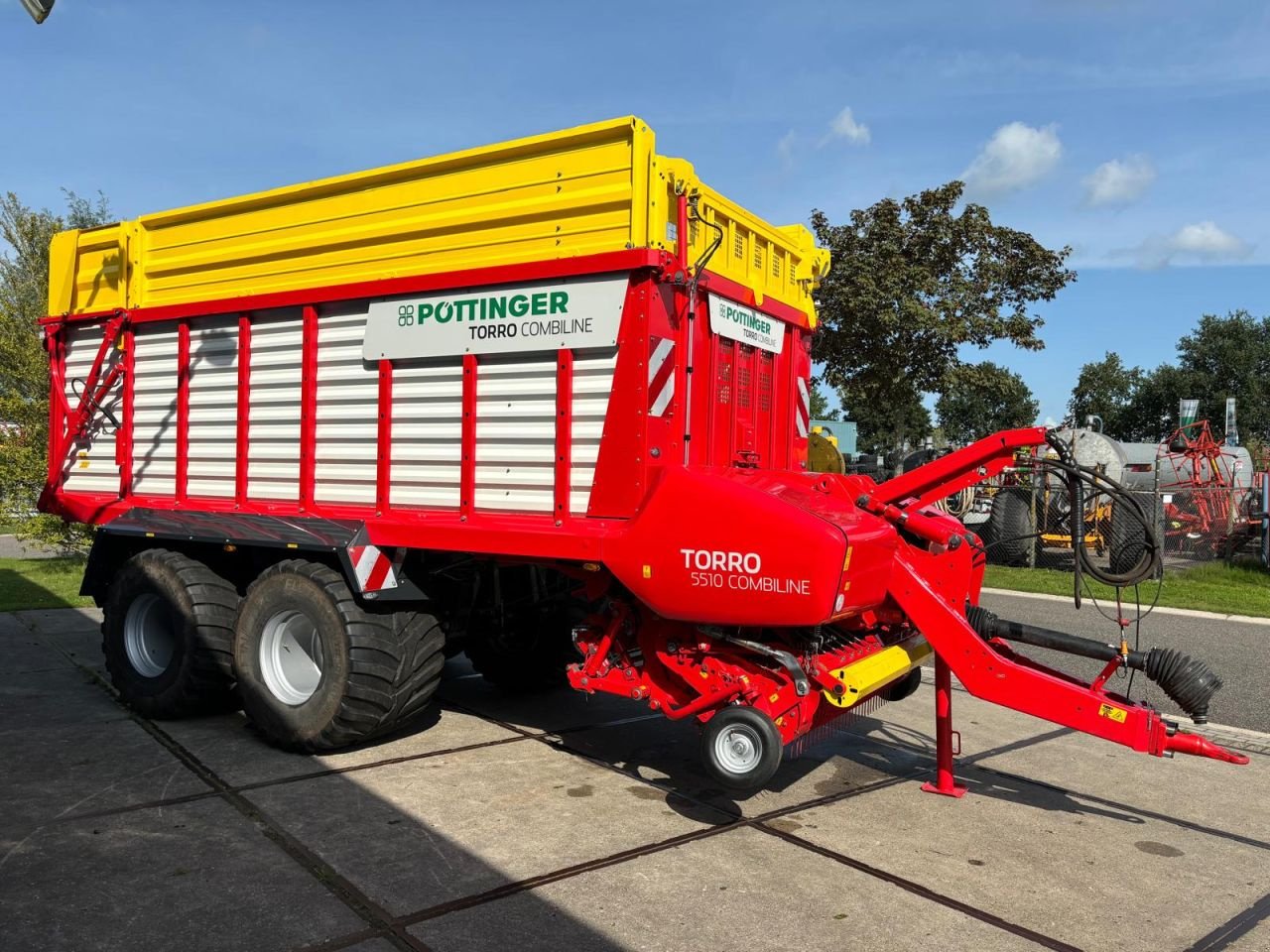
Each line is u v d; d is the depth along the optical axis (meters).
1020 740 6.05
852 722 5.21
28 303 14.36
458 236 4.94
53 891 3.53
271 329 5.72
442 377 5.04
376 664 5.07
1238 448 22.59
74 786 4.67
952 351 16.06
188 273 6.16
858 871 3.95
